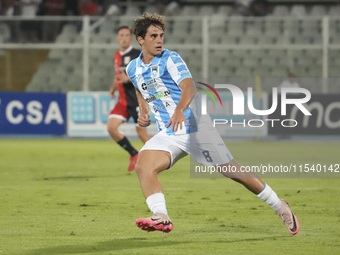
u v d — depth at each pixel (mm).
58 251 21109
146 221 20422
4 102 77750
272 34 85188
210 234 24156
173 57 22391
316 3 96500
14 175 45406
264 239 23188
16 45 80062
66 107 77500
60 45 79062
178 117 21484
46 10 90812
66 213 29250
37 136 81750
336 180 42656
